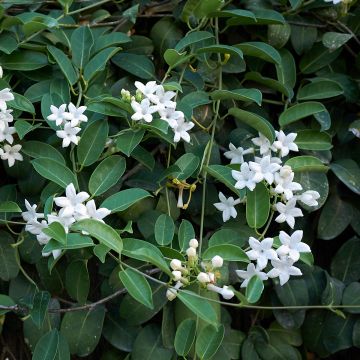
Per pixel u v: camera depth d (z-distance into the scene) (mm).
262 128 733
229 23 812
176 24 834
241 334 799
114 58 801
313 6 840
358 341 785
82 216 629
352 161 816
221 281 714
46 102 725
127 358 745
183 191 769
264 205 707
